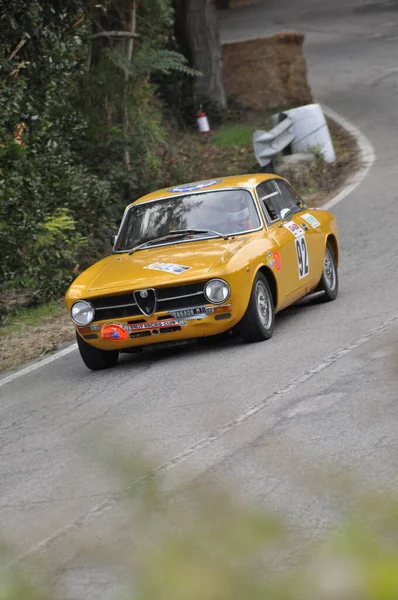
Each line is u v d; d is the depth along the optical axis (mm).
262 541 2111
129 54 37875
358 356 14039
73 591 4859
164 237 18031
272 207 18844
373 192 35906
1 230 25000
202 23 56219
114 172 35656
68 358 18656
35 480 10500
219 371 14812
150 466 2508
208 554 2098
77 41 28828
